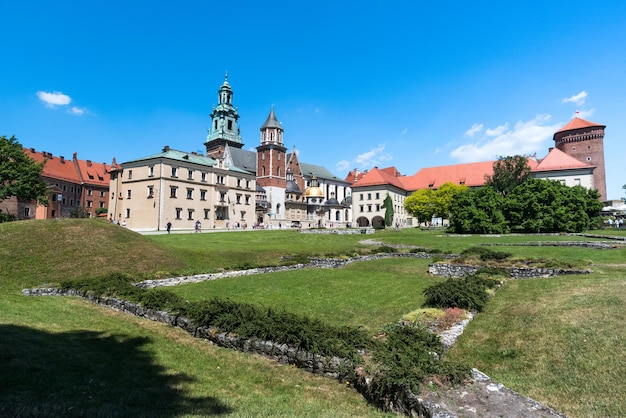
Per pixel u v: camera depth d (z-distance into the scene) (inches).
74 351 364.2
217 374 345.7
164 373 339.0
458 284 558.6
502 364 350.3
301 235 2102.6
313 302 616.7
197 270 908.6
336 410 278.1
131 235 1125.1
